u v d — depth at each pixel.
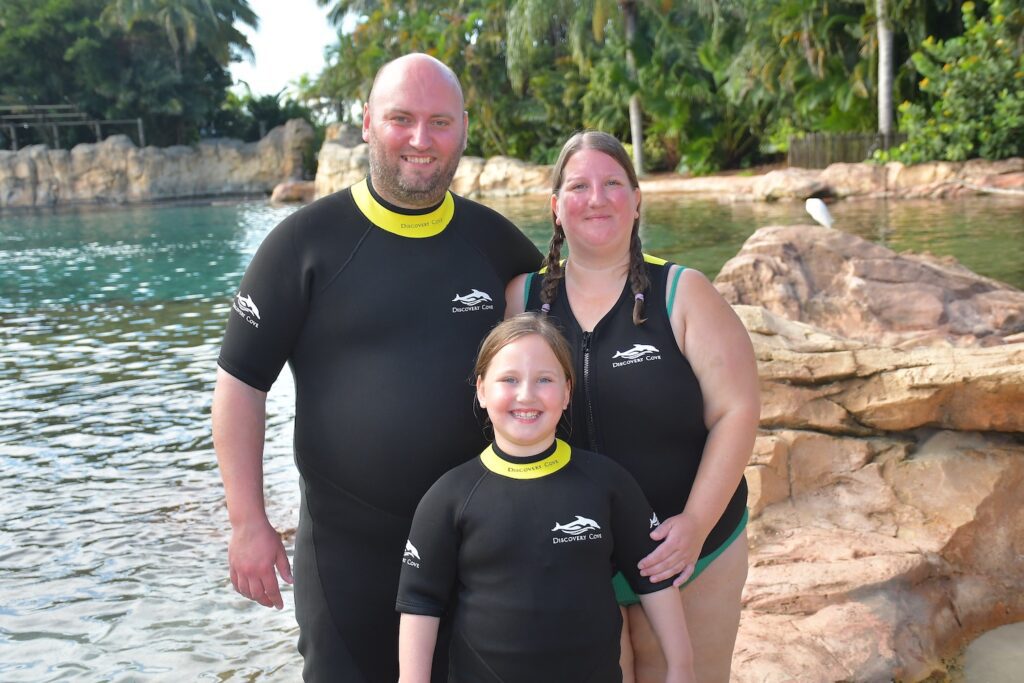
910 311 5.96
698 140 30.91
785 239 6.62
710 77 31.36
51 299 14.69
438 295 2.66
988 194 19.22
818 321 6.07
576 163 2.51
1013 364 4.05
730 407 2.50
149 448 6.78
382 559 2.70
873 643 3.34
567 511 2.30
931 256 6.87
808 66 26.98
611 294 2.57
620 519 2.38
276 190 41.84
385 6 44.47
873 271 6.26
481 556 2.30
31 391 8.62
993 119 20.89
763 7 27.06
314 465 2.70
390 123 2.55
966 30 22.44
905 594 3.62
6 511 5.59
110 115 50.62
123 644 3.98
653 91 30.89
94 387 8.69
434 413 2.60
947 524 3.95
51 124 50.03
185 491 5.84
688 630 2.61
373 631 2.74
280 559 2.61
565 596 2.27
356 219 2.67
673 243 14.86
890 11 23.95
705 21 30.94
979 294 6.06
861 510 4.09
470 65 37.34
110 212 39.28
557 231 2.66
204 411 7.71
